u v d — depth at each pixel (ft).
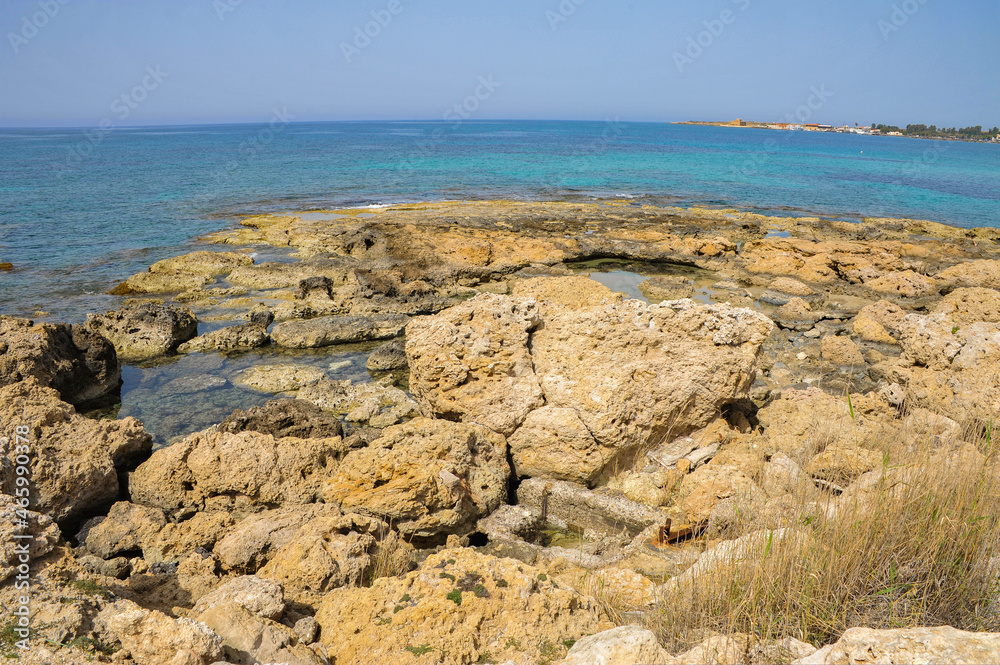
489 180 188.96
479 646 16.30
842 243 88.02
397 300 65.46
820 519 16.57
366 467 26.11
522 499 30.76
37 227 103.40
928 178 225.15
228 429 33.42
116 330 53.26
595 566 22.85
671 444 31.63
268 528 23.85
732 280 80.69
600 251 90.02
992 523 15.29
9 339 39.73
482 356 32.63
